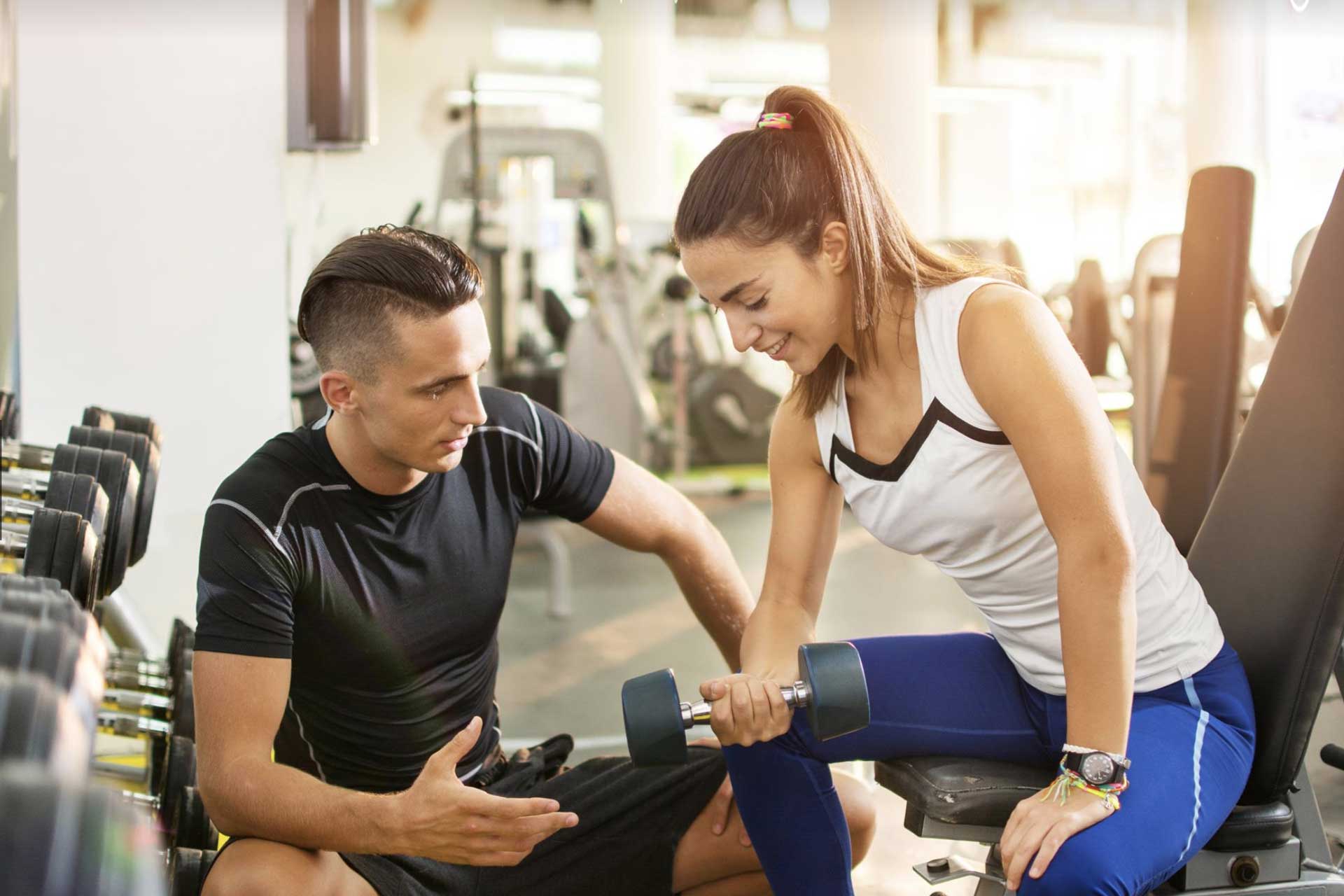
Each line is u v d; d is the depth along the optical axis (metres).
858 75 6.41
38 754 0.51
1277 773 1.28
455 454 1.28
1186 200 1.92
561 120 9.83
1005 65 9.42
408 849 1.15
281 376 2.85
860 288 1.19
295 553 1.27
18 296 2.75
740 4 8.95
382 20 9.62
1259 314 3.35
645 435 5.87
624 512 1.53
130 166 2.77
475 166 5.09
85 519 1.42
